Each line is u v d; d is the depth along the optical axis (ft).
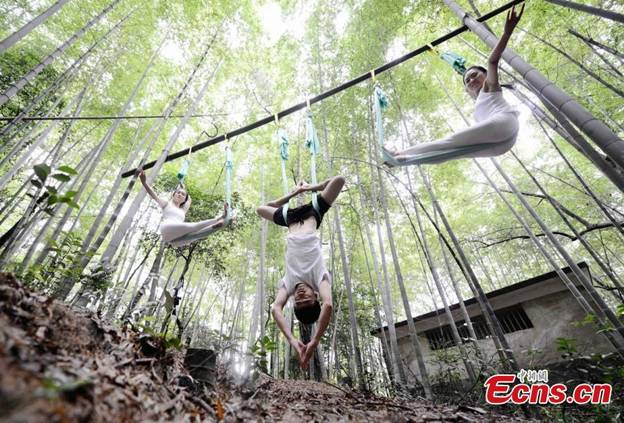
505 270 42.57
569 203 26.71
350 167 27.78
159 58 24.14
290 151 28.48
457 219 31.91
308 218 8.58
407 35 22.89
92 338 4.70
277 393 8.35
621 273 31.76
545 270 35.73
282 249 32.07
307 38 26.66
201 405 4.39
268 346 6.91
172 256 21.30
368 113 23.07
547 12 17.16
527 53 20.25
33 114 18.72
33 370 2.42
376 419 5.17
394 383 14.20
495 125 7.40
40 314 4.20
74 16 20.61
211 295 43.80
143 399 3.45
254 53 26.27
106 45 21.98
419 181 29.19
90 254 8.07
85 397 2.57
